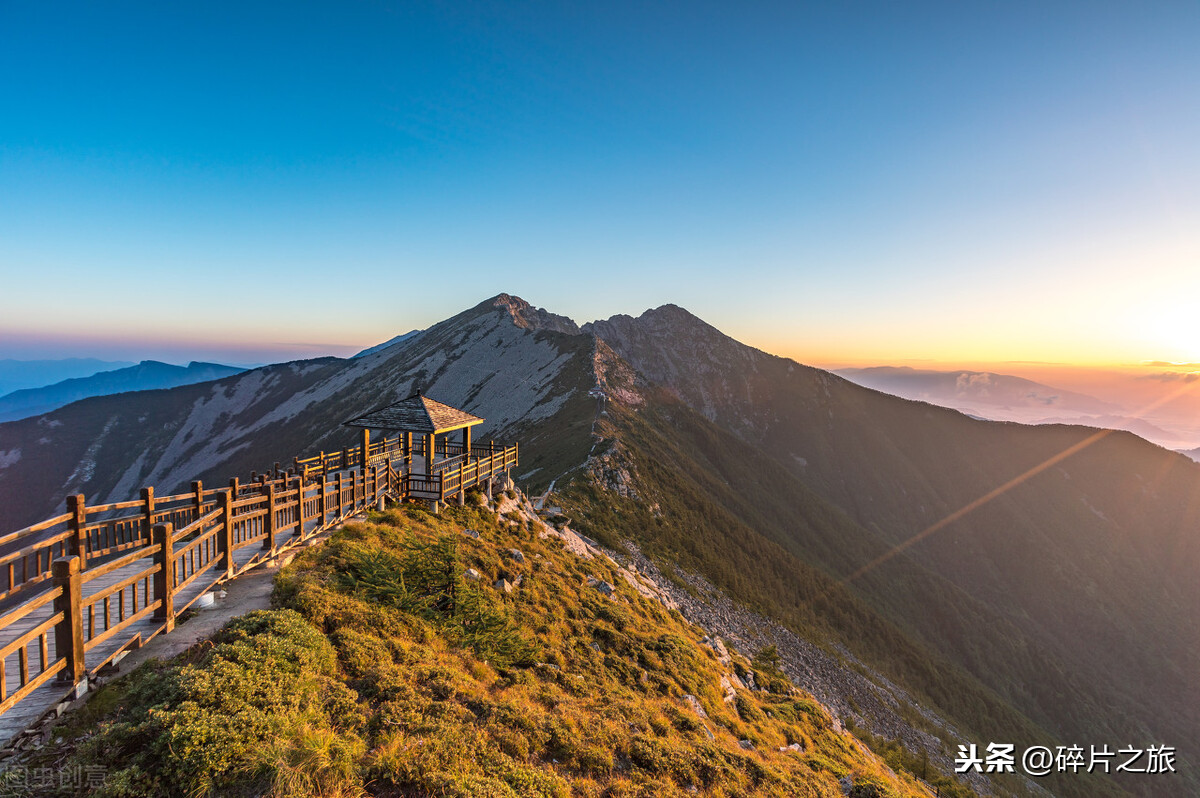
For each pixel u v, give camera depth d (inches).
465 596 621.6
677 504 3353.8
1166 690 4584.2
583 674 664.4
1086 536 6505.9
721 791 492.7
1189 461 7573.8
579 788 406.0
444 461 1241.4
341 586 552.1
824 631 3043.8
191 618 450.9
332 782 294.4
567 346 6727.4
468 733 391.2
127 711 311.1
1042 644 4899.1
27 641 287.6
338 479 769.6
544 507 2637.8
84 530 453.4
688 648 914.7
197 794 265.0
